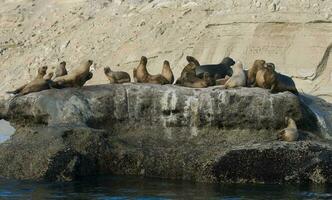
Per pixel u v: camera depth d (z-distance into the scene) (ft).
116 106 139.03
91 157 130.00
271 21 335.47
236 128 135.54
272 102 133.80
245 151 125.70
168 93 138.31
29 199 111.45
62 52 420.77
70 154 127.24
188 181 126.52
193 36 361.10
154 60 359.66
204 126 136.98
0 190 117.91
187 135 137.08
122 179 127.54
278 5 341.82
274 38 334.65
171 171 128.98
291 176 124.67
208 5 380.17
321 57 322.55
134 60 368.68
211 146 131.13
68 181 125.70
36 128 137.08
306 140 130.72
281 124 134.41
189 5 388.16
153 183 124.16
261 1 347.56
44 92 138.51
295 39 330.75
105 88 140.46
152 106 138.92
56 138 129.39
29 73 419.74
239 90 135.74
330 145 128.98
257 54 332.80
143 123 139.23
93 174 130.11
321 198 112.57
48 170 126.21
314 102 146.30
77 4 463.42
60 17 459.32
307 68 320.91
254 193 115.96
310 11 333.21
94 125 137.69
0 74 438.40
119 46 387.55
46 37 448.24
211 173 125.70
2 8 485.97
